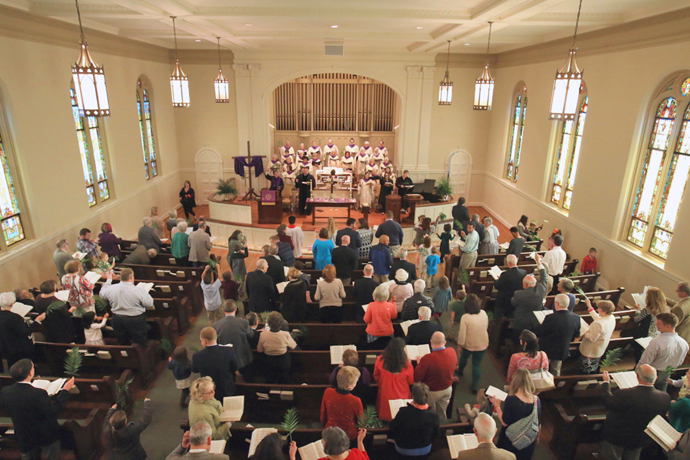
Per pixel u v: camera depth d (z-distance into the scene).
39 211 8.80
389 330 5.86
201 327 8.20
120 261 9.45
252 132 16.06
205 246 8.91
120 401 5.28
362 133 19.25
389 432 4.23
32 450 4.38
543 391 5.53
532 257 9.50
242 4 7.79
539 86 12.63
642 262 8.45
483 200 17.31
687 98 7.69
